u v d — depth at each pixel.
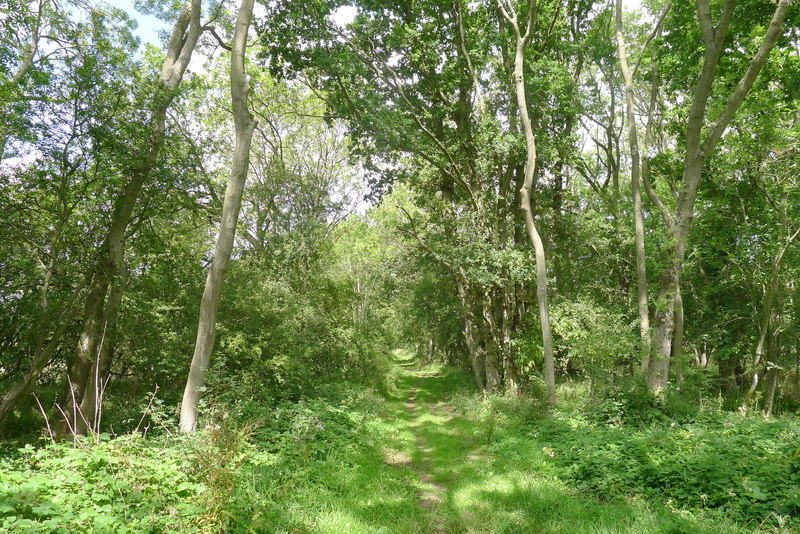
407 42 16.39
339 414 11.18
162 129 13.39
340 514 5.75
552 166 18.52
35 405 15.34
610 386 12.55
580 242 19.42
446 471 8.56
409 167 19.98
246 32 10.30
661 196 20.55
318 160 25.17
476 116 18.91
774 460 6.59
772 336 16.23
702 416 11.33
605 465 7.49
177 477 5.21
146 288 14.84
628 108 14.59
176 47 15.01
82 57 12.53
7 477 4.55
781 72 13.96
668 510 5.88
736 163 15.46
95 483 4.80
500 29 18.56
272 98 23.38
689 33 15.06
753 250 16.30
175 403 13.07
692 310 19.92
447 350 32.31
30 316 12.64
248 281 15.19
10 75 12.20
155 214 13.97
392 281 27.30
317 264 20.86
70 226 12.95
